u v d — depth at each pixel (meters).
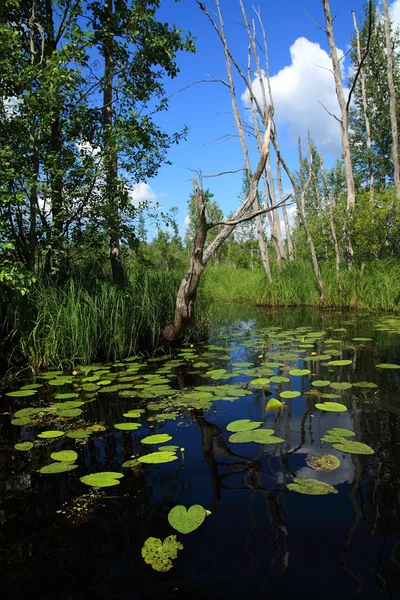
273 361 4.14
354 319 7.02
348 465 1.83
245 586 1.15
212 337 5.99
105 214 5.66
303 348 4.73
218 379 3.53
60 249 5.22
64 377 3.79
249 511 1.51
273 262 13.18
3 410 2.93
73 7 5.45
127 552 1.33
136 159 6.03
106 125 5.41
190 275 4.99
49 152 5.47
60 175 5.05
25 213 4.99
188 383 3.43
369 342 4.87
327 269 9.81
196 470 1.86
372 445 2.02
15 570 1.27
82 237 5.64
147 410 2.77
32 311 4.48
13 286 3.94
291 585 1.15
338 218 10.19
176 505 1.57
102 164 5.34
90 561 1.30
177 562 1.27
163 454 2.01
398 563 1.22
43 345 4.36
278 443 2.11
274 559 1.26
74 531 1.46
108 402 3.00
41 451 2.16
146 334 5.35
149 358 4.69
